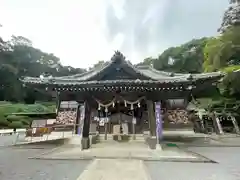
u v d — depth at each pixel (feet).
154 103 35.12
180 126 62.18
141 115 54.24
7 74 155.12
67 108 70.03
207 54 100.83
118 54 34.37
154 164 23.50
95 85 31.91
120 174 18.67
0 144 43.04
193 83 31.24
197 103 82.07
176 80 32.22
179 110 64.69
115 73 35.88
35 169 21.57
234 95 86.74
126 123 53.36
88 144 34.12
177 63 153.07
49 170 21.11
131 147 35.32
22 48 182.91
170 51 165.07
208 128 66.54
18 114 104.88
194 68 145.59
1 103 131.44
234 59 91.50
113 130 50.31
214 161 24.99
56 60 215.92
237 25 93.81
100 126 53.01
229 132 70.18
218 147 38.65
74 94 34.88
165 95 34.71
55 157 27.30
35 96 170.30
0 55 164.45
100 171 19.75
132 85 31.81
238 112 76.95
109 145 37.81
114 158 26.27
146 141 39.40
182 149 33.88
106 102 34.81
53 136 51.96
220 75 30.53
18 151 35.27
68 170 20.99
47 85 32.01
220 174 19.44
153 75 42.65
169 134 53.88
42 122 68.85
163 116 64.13
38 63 190.29
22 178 18.49
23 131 74.84
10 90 156.35
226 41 90.12
